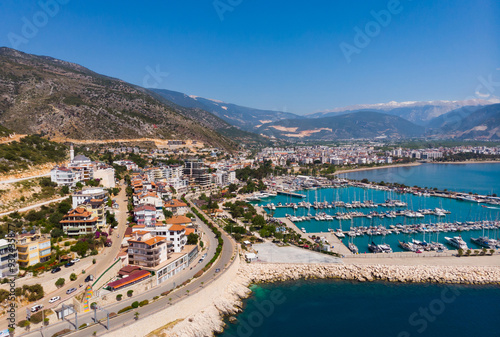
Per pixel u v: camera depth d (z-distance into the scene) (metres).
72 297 135.00
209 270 181.62
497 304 173.75
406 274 198.50
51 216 192.75
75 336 116.56
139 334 127.75
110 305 138.75
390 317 161.00
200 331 141.25
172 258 178.62
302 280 195.38
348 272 199.88
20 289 128.88
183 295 151.25
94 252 171.75
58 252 159.25
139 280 153.00
